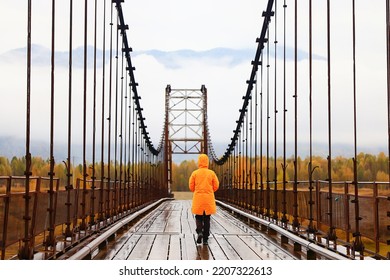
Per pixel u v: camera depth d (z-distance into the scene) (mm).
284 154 10602
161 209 23359
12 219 6023
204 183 9547
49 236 6570
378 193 6449
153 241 10203
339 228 8047
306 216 10250
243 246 9523
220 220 16156
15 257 6016
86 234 8367
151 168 27594
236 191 20969
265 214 13742
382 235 6277
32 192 6602
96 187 11422
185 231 12250
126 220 12211
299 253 8656
